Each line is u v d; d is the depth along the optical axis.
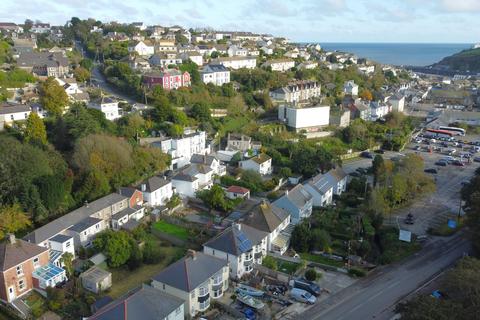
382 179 99.69
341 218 86.50
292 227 79.50
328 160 114.06
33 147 79.81
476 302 44.06
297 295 59.62
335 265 69.69
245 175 103.19
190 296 54.28
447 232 81.69
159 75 144.38
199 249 72.50
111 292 61.19
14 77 129.50
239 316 55.56
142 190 87.75
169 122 121.94
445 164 128.12
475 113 188.88
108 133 102.56
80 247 70.31
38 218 73.19
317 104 163.00
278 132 143.12
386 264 70.19
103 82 157.38
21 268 58.31
